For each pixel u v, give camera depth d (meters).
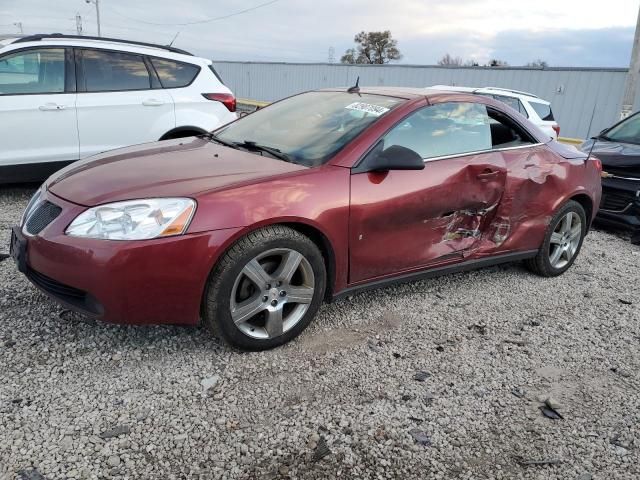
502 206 3.97
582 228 4.71
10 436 2.28
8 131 5.37
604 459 2.44
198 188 2.83
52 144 5.62
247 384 2.78
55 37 5.71
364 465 2.29
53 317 3.26
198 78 6.57
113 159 3.42
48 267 2.75
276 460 2.28
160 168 3.16
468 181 3.69
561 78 22.62
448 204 3.62
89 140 5.83
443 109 3.76
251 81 37.41
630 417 2.76
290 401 2.68
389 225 3.37
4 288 3.59
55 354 2.90
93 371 2.79
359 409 2.65
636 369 3.24
